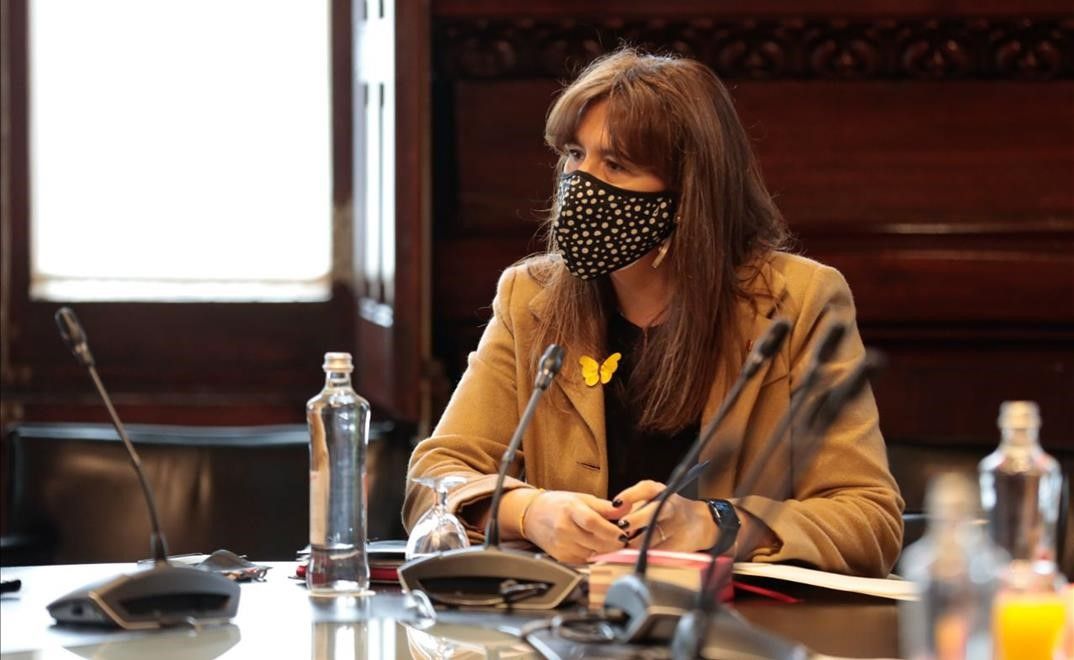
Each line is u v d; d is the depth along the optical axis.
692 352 3.16
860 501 2.97
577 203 3.15
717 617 2.09
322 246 5.88
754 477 2.35
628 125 3.11
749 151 3.31
